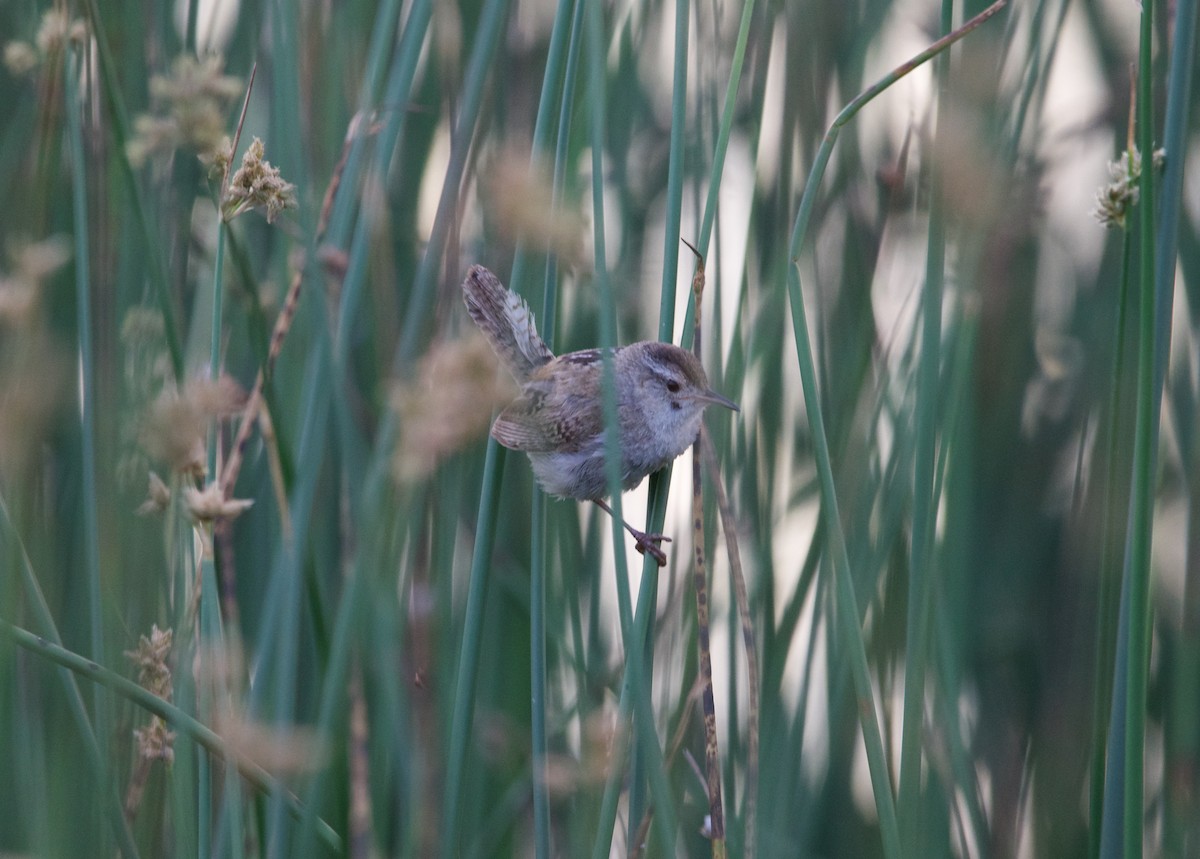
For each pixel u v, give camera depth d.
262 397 6.83
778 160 7.00
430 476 6.90
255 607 6.95
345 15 6.94
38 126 6.92
